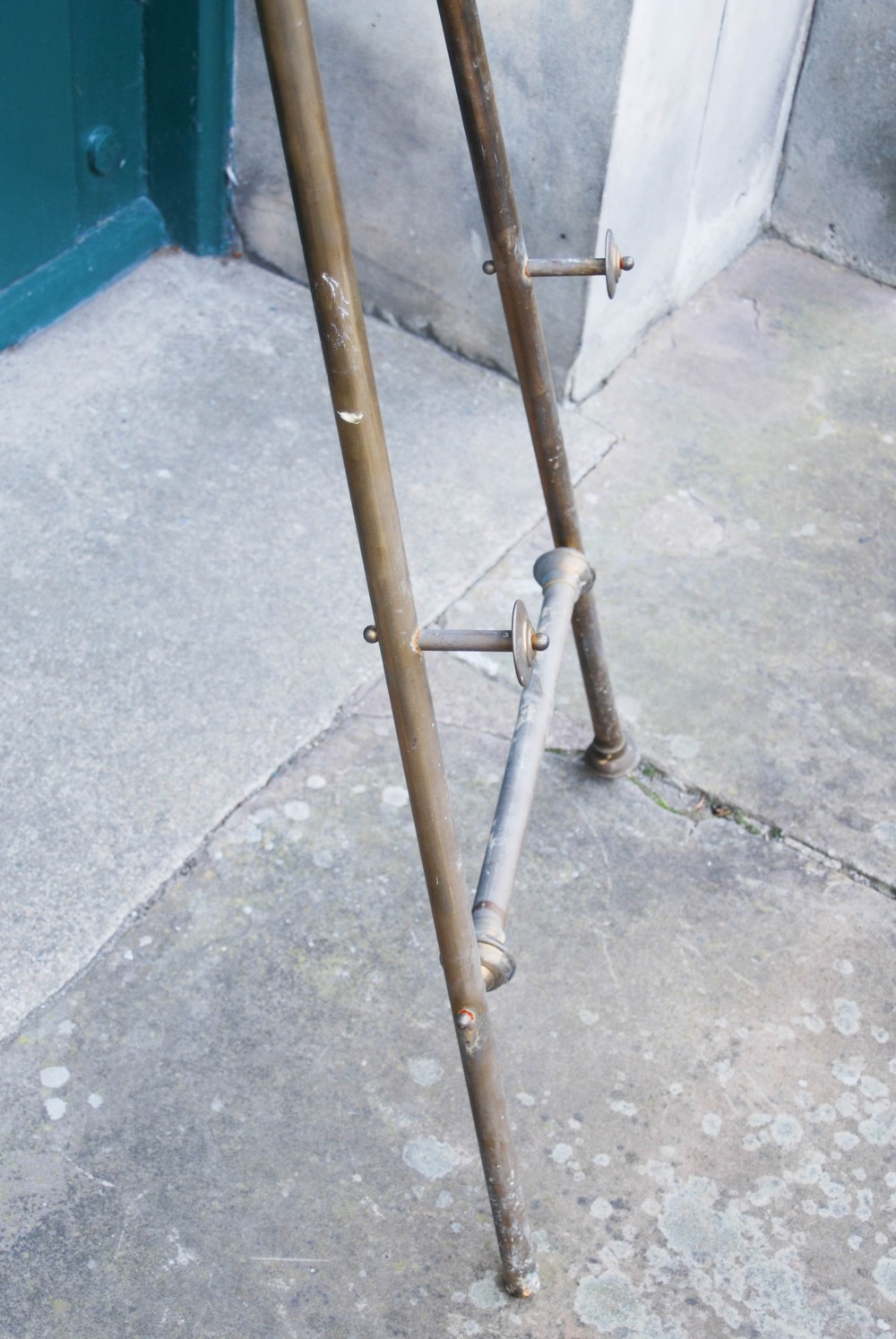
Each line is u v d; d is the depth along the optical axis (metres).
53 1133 1.59
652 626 2.30
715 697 2.19
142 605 2.22
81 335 2.74
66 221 2.74
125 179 2.85
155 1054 1.68
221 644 2.18
